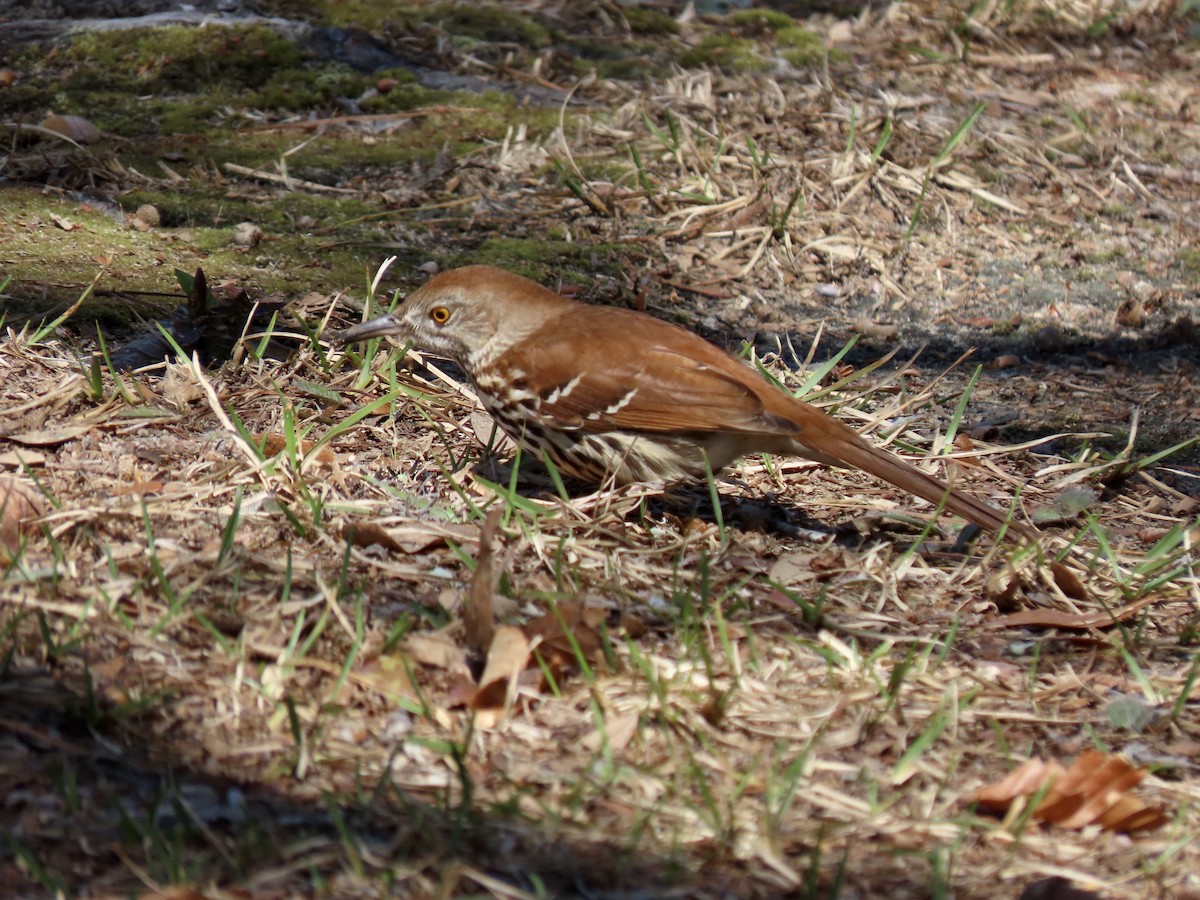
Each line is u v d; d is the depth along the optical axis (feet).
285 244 41.29
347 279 39.55
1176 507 32.35
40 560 24.09
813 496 31.91
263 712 21.29
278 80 51.83
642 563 27.17
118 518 25.57
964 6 64.08
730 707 22.67
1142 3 64.90
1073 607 27.22
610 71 55.01
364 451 30.86
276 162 46.32
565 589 25.48
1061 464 34.14
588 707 22.29
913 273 44.14
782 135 50.11
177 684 21.54
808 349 39.68
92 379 30.53
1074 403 37.65
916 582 28.09
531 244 43.09
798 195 44.80
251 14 56.24
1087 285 44.27
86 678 20.54
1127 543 30.50
